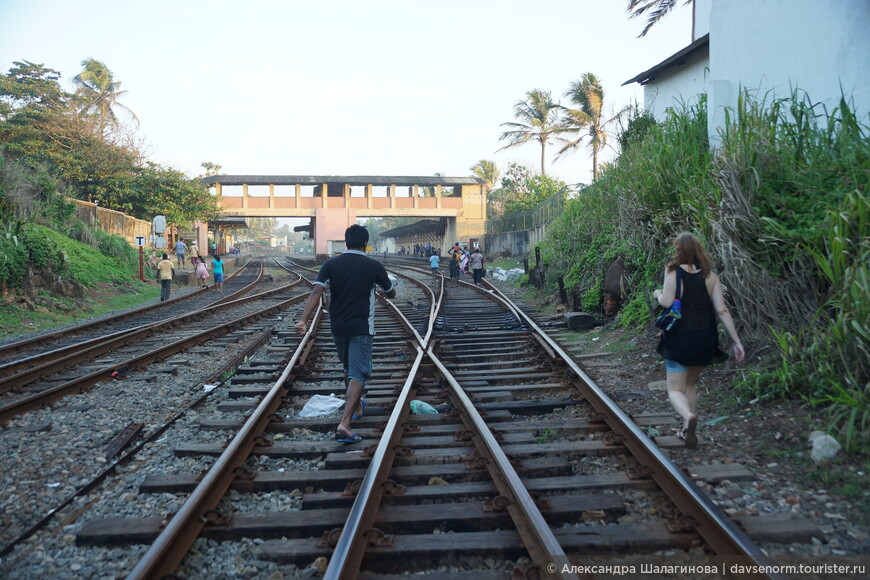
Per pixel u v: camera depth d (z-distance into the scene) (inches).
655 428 206.7
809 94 310.3
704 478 159.0
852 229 212.7
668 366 181.3
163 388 294.2
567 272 604.7
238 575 121.8
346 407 197.2
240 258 2839.6
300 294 949.8
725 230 266.1
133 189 1537.9
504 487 150.7
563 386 265.0
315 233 2119.8
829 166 257.0
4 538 139.5
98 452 199.2
